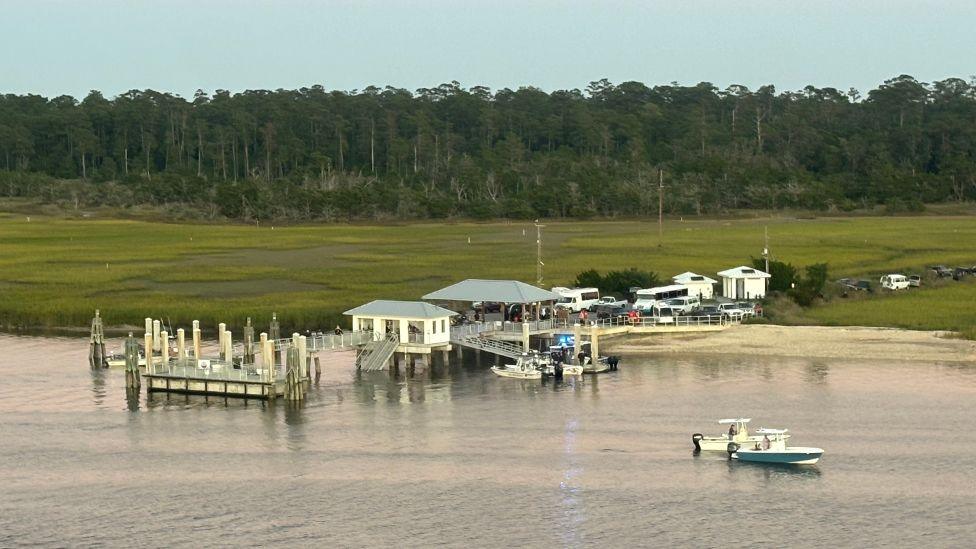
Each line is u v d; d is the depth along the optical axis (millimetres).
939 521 108688
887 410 143875
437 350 180625
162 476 124250
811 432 135500
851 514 110875
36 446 134875
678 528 108375
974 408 144000
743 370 167625
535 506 114438
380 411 148750
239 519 112000
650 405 149125
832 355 175875
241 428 141625
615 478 121938
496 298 187000
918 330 193750
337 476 123750
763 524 108938
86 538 107688
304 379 155500
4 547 105625
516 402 152250
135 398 157375
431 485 120625
